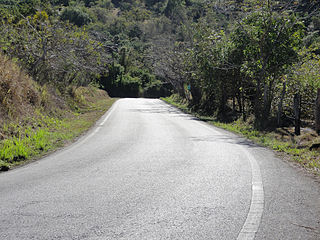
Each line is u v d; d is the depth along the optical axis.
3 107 11.73
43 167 7.03
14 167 7.13
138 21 104.25
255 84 20.05
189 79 30.66
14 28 19.69
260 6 16.98
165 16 101.81
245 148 9.66
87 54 23.67
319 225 3.80
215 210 4.29
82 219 3.96
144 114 22.73
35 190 5.21
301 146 9.48
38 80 19.44
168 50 41.47
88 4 117.12
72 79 25.45
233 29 18.59
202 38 26.70
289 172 6.55
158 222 3.87
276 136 12.69
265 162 7.56
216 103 25.45
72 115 19.64
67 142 10.70
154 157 8.09
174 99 46.66
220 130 14.80
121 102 37.59
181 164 7.25
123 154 8.50
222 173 6.41
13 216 4.05
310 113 17.48
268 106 17.27
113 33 89.00
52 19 23.64
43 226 3.74
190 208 4.37
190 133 13.27
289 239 3.43
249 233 3.57
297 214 4.16
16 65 15.95
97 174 6.32
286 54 16.61
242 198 4.82
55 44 20.36
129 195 4.95
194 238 3.44
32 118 13.26
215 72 22.16
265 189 5.30
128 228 3.69
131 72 73.19
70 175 6.26
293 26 16.70
